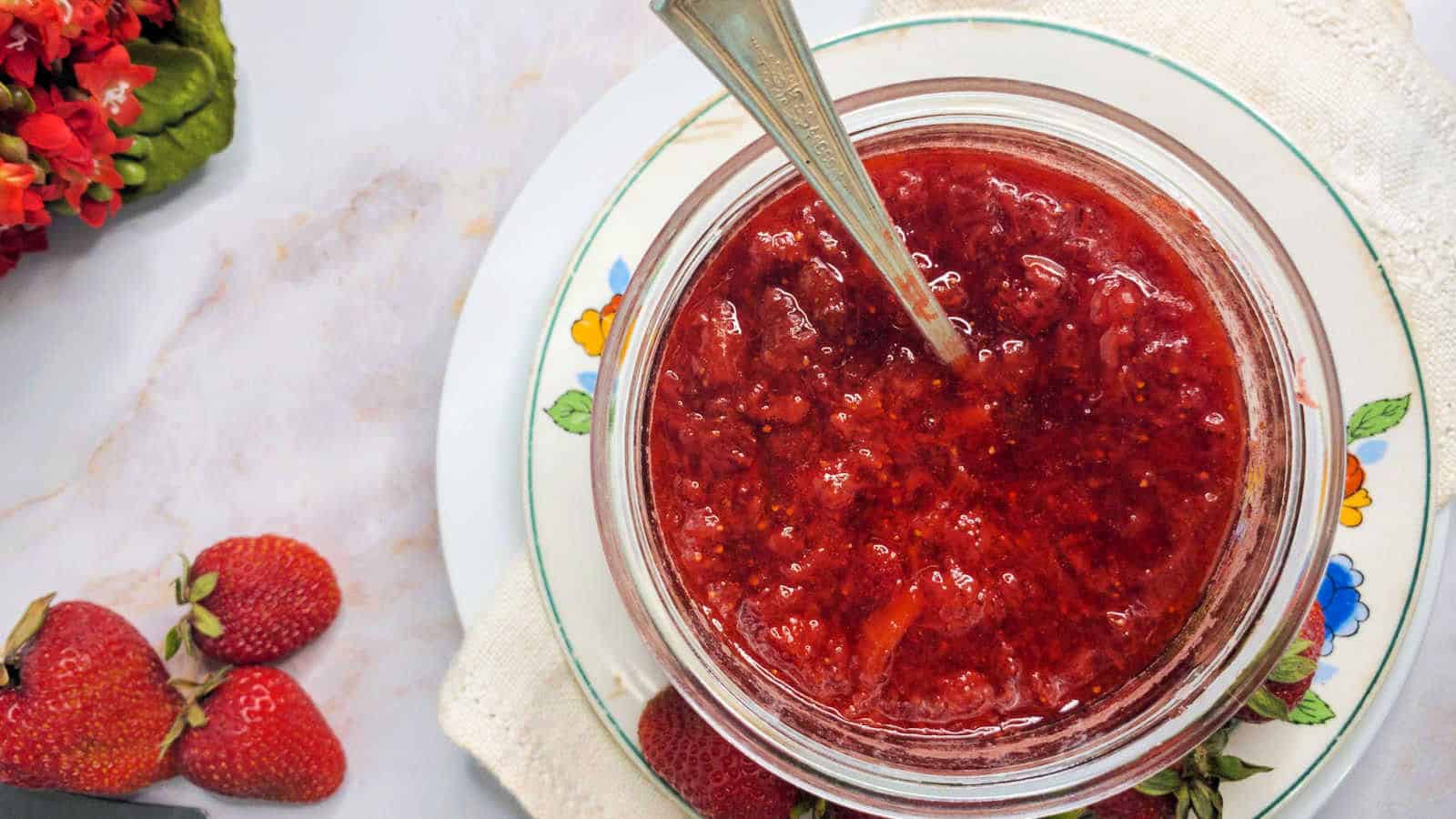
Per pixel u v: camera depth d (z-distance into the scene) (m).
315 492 0.37
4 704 0.35
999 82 0.30
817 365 0.31
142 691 0.36
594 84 0.37
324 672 0.37
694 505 0.31
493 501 0.34
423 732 0.37
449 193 0.37
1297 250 0.32
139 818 0.36
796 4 0.33
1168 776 0.32
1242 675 0.30
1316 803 0.33
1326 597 0.32
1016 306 0.30
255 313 0.37
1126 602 0.31
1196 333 0.31
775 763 0.30
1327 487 0.30
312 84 0.37
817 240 0.31
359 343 0.37
